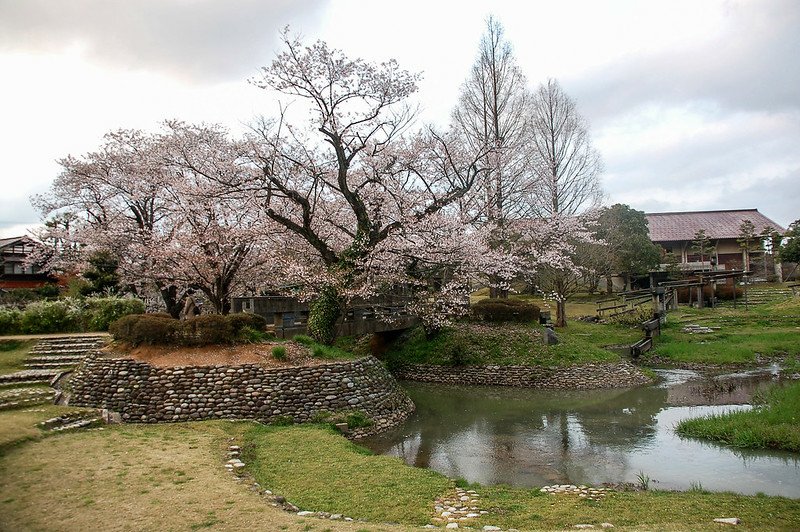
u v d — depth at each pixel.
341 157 17.25
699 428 12.79
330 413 13.71
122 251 21.70
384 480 9.04
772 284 39.31
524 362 21.17
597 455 11.52
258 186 17.19
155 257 19.80
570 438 13.04
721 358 21.98
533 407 16.83
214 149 18.00
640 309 29.08
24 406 12.59
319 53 16.44
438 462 11.30
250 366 13.90
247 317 15.71
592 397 18.11
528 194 25.73
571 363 20.80
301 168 17.95
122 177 21.58
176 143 18.25
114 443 10.33
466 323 24.28
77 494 7.66
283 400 13.55
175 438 10.97
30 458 9.26
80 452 9.66
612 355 21.64
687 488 9.26
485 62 27.59
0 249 34.22
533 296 37.72
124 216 22.62
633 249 33.62
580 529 6.64
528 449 12.20
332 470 9.52
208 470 8.88
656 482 9.64
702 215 47.72
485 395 18.91
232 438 11.25
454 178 20.67
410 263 20.16
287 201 18.92
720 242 44.34
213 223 19.12
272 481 8.93
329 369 14.39
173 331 14.77
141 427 11.96
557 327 27.64
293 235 19.86
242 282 22.36
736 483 9.42
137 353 14.52
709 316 29.53
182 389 13.30
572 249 25.12
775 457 10.85
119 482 8.16
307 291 17.94
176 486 8.05
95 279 26.09
